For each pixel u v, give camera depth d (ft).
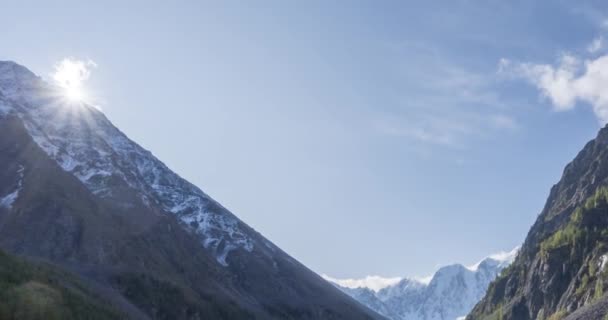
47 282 627.05
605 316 636.48
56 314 560.61
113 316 647.97
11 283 579.48
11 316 531.50
